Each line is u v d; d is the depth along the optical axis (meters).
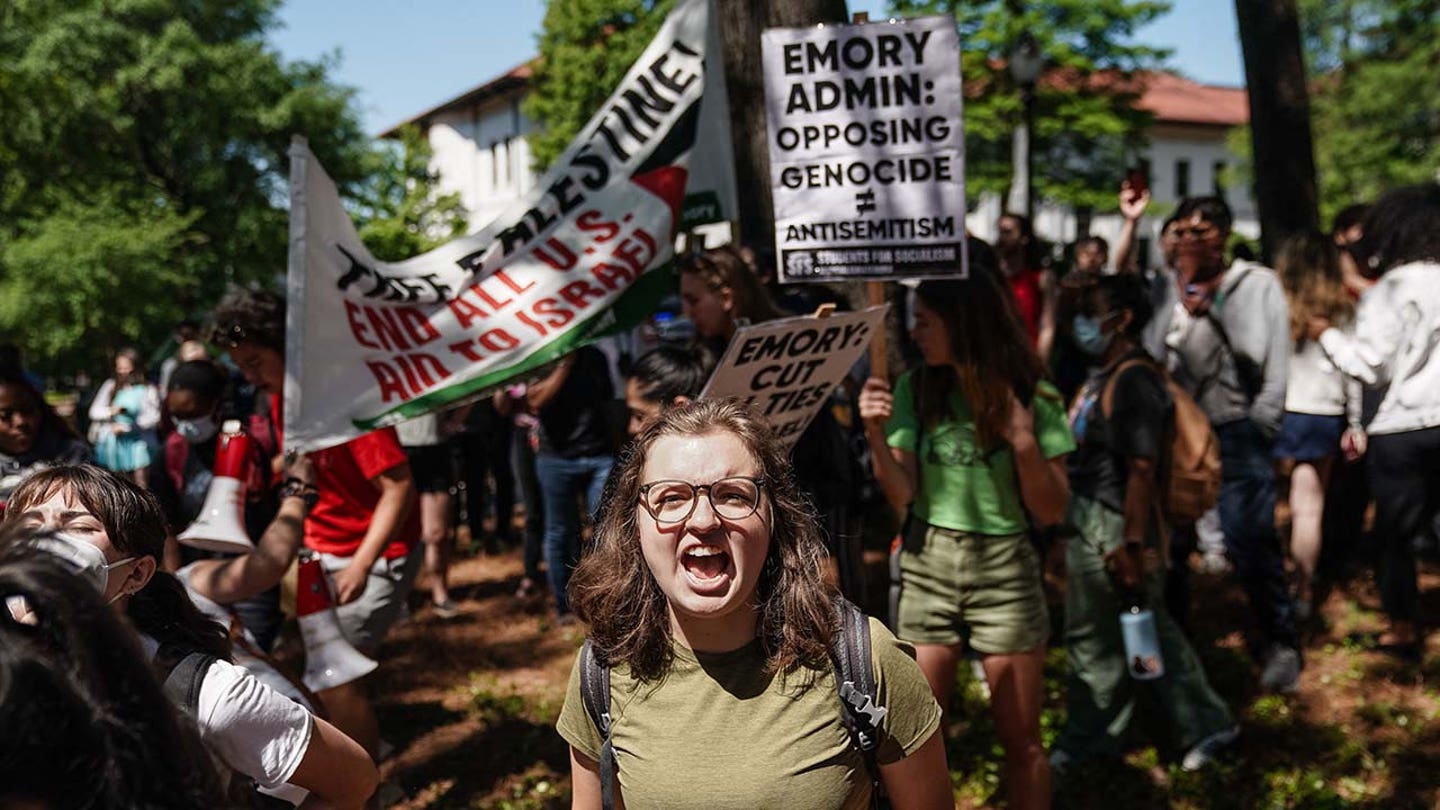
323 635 3.32
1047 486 3.23
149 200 28.30
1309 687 4.87
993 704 3.38
